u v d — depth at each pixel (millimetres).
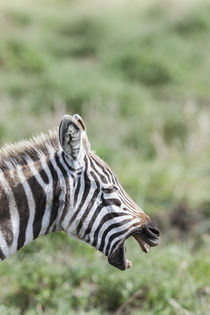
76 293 19719
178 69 53375
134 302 19219
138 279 19531
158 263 20562
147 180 29062
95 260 21656
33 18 76875
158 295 18984
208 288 19406
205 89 50062
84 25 71438
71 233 12031
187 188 28625
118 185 12195
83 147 11969
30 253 23203
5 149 12055
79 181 11844
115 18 76938
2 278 21234
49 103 41406
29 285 19891
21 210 11758
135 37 62750
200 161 32438
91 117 38875
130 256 21312
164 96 47844
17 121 36844
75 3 89688
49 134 12344
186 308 18453
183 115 36688
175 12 76250
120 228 11883
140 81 52531
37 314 18469
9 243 11750
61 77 46500
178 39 61500
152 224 12234
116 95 42625
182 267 20484
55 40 67062
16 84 47219
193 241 24453
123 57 54969
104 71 52844
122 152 33625
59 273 20375
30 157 11984
